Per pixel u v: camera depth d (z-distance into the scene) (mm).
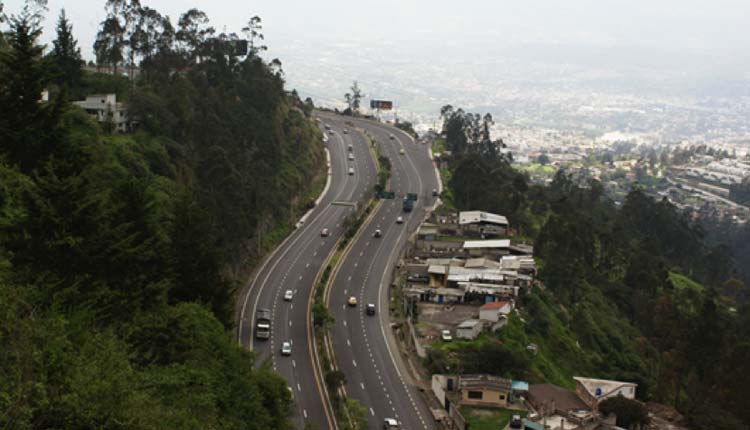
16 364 25453
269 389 50531
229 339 51375
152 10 129000
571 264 110562
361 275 103188
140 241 52094
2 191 47156
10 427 22891
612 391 75812
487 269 104625
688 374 92812
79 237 41469
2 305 27297
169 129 102188
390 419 68312
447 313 93000
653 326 112812
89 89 105000
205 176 95062
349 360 80562
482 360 79125
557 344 92500
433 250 114125
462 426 67562
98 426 25766
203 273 59531
